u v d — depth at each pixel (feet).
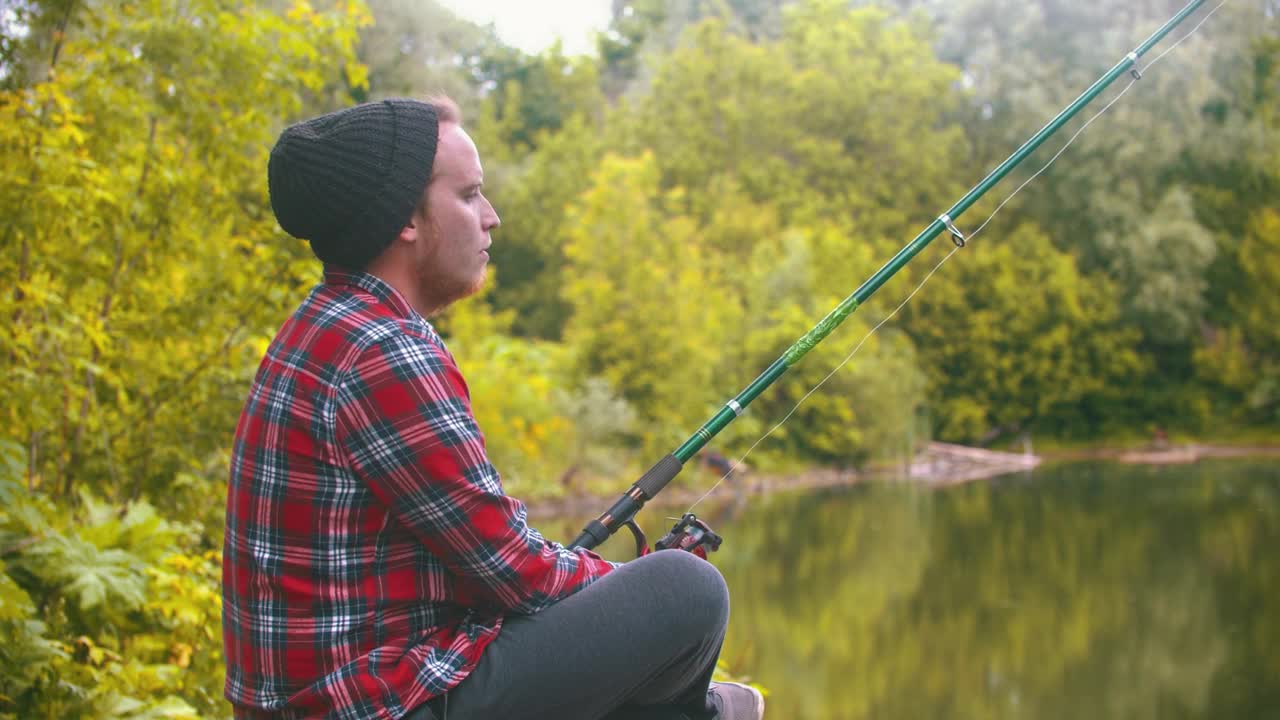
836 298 89.56
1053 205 111.75
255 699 4.66
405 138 4.86
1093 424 108.27
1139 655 37.76
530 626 4.79
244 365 17.89
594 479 64.59
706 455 75.46
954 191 112.27
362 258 4.87
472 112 102.27
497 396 61.31
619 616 4.83
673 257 78.13
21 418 14.30
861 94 111.86
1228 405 109.29
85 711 10.62
